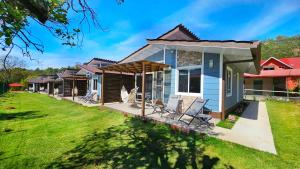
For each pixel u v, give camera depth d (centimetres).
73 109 1186
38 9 172
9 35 178
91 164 396
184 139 528
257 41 600
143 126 679
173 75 968
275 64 2355
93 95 1527
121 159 415
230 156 418
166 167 377
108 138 557
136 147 480
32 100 1964
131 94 1217
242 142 498
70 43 259
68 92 2158
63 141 542
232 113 1004
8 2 171
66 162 408
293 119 855
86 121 805
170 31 1248
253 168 368
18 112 1112
